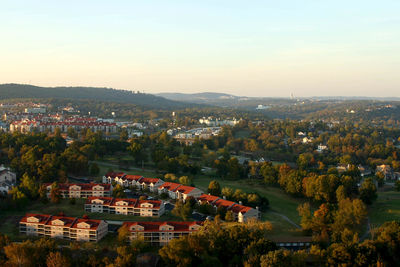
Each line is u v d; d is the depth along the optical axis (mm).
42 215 164125
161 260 135750
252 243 134875
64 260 123375
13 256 124125
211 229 148500
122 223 172000
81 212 187375
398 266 132375
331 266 125750
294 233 167500
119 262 123562
